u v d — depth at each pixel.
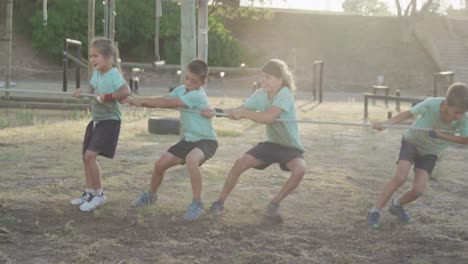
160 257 4.68
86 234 5.21
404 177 5.66
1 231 5.17
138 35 39.22
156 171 5.93
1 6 39.16
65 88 18.19
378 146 11.58
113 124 5.95
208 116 5.62
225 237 5.27
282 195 5.76
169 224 5.57
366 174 8.45
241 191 7.03
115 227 5.43
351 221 5.93
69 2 36.91
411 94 35.22
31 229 5.31
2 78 33.12
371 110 20.62
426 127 5.63
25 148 9.64
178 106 5.67
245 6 40.78
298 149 5.78
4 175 7.49
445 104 5.50
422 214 6.28
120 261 4.60
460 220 6.11
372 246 5.17
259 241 5.20
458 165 9.61
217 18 40.78
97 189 6.00
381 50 41.22
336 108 21.17
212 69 31.72
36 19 36.97
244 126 14.15
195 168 5.66
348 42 42.09
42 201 6.25
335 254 4.93
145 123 13.76
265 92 5.75
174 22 37.94
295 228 5.62
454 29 43.22
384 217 6.09
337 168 8.84
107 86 5.76
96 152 5.89
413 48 41.09
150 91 27.25
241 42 42.16
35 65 36.53
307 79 36.09
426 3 40.78
